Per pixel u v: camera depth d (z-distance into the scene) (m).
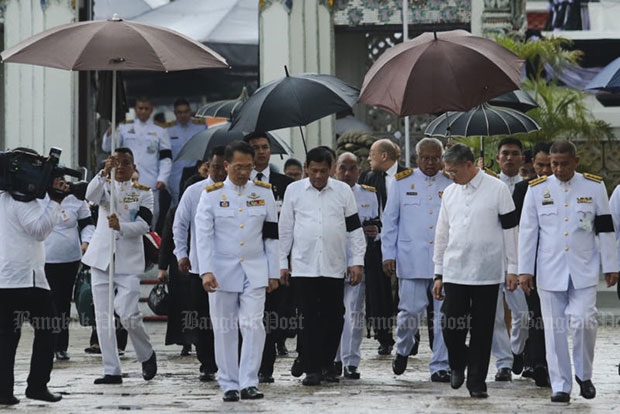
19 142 63.88
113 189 36.16
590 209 32.91
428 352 45.69
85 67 34.31
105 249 36.81
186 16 63.88
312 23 64.38
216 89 63.94
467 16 64.75
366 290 44.25
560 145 32.94
